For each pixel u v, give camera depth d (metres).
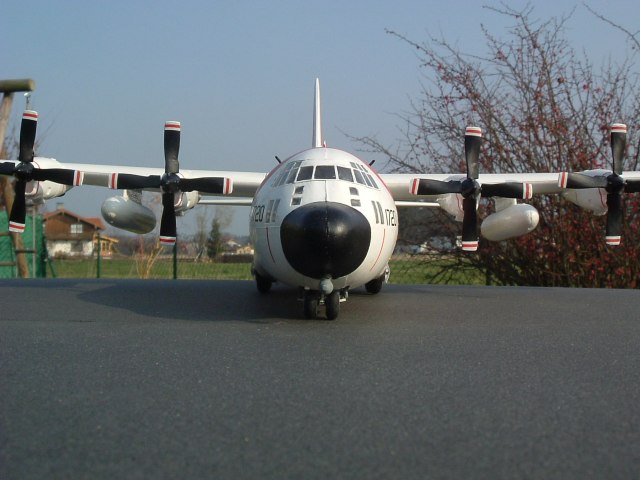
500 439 3.73
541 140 18.67
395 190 12.59
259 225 9.27
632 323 8.63
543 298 12.14
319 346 6.71
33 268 20.33
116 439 3.69
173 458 3.39
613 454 3.48
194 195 13.43
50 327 7.95
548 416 4.20
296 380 5.16
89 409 4.29
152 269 23.42
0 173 11.53
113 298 11.38
